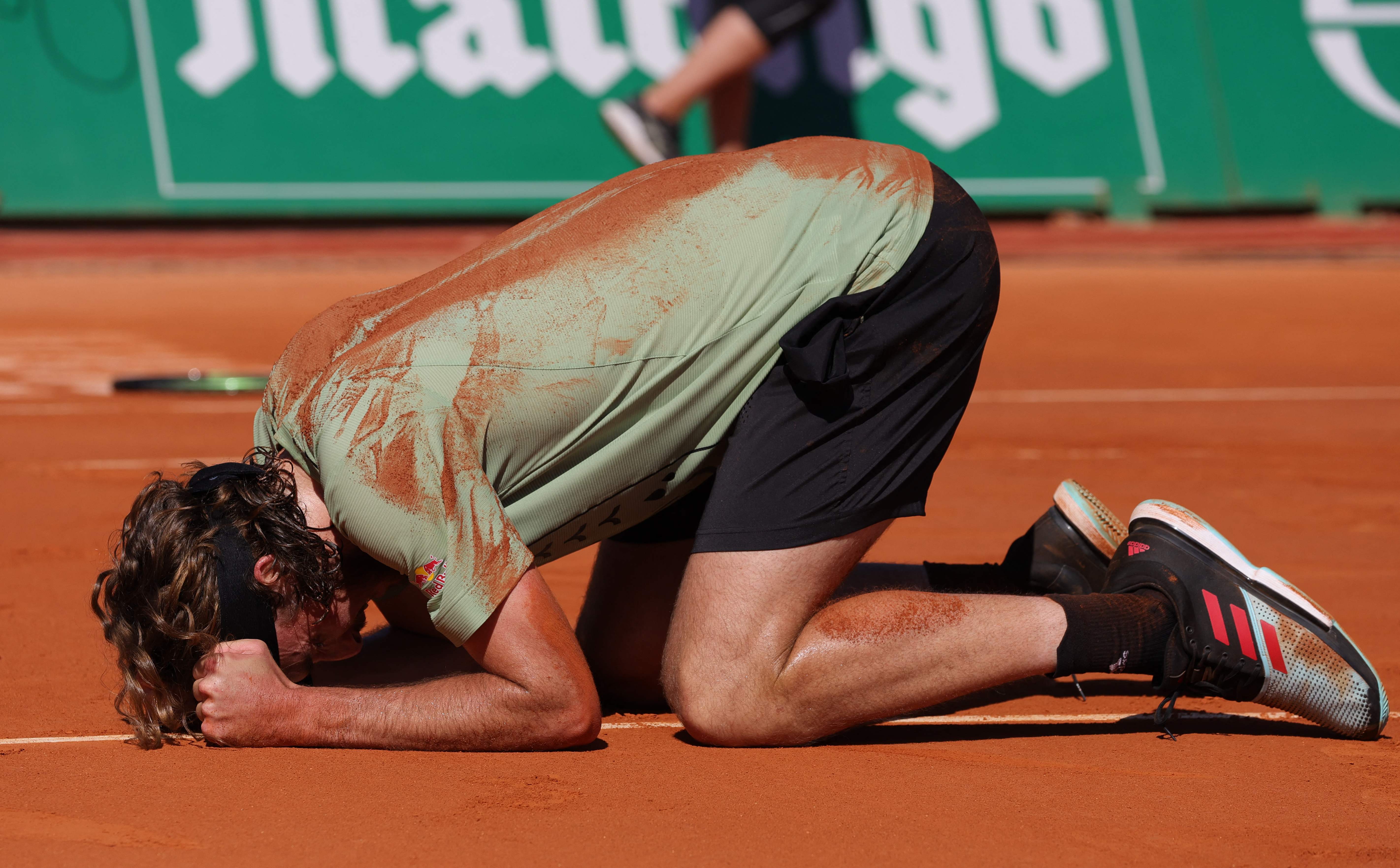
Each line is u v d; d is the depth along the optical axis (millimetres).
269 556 7691
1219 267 56969
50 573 12461
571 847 6469
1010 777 7734
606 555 9844
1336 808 7273
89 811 6852
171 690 7988
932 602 8250
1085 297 45938
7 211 56969
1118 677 10180
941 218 8766
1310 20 71812
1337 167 70250
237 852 6359
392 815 6848
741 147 59500
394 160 62219
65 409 23141
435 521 7500
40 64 58469
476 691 7777
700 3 64438
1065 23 68812
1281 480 18047
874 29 66438
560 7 64625
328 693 7980
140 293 45125
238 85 60844
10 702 8922
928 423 8672
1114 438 21625
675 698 8234
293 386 8102
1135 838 6777
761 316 8297
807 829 6781
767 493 8172
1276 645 8359
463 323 7926
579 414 8031
